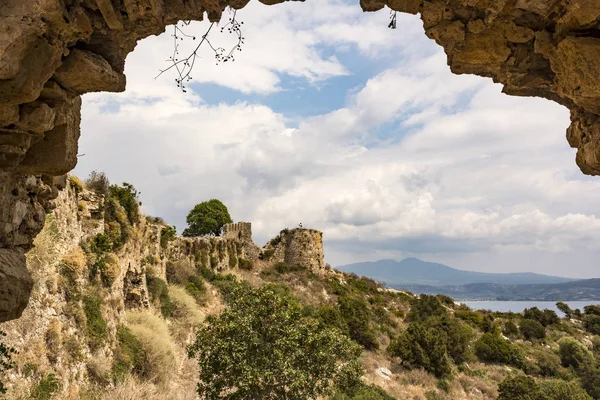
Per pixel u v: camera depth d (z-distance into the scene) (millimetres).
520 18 4883
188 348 13086
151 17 4910
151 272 23141
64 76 4746
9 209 5402
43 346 11266
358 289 52719
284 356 12398
